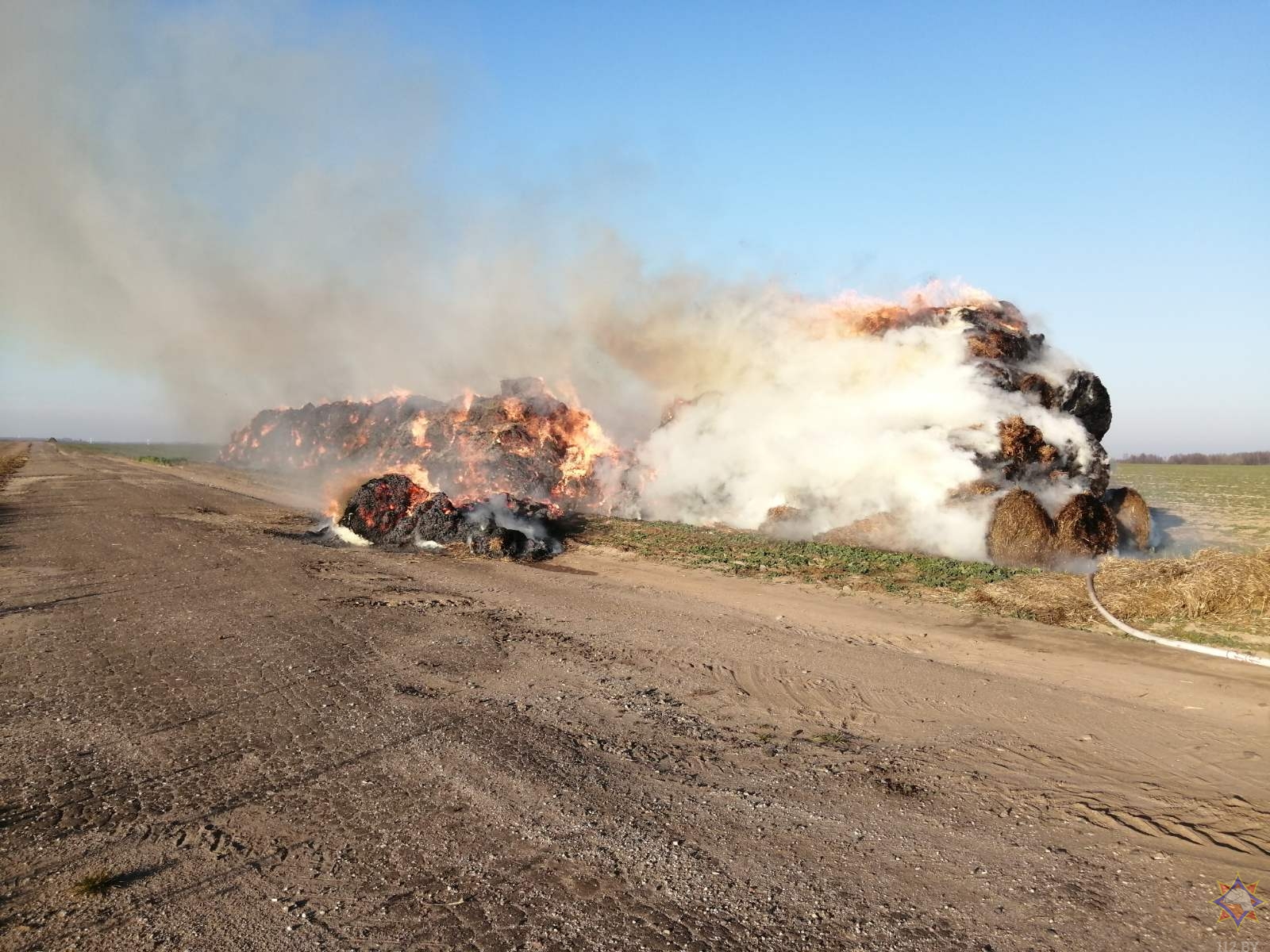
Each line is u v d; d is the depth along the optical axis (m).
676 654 10.32
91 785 6.13
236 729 7.33
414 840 5.32
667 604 13.61
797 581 15.59
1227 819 5.73
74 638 10.53
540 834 5.43
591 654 10.23
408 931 4.30
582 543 20.02
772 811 5.86
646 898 4.66
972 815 5.81
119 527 22.09
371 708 7.93
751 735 7.51
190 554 17.67
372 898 4.62
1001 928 4.38
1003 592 13.80
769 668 9.75
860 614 12.84
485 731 7.34
